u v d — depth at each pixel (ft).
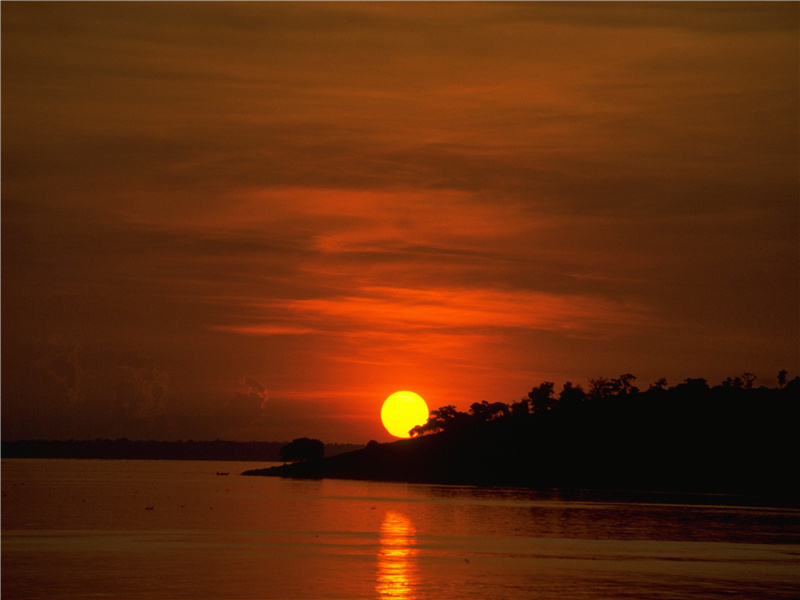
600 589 305.73
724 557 399.85
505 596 291.38
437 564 363.76
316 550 406.00
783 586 316.81
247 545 423.64
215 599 281.13
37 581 310.45
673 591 303.89
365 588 302.25
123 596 284.82
